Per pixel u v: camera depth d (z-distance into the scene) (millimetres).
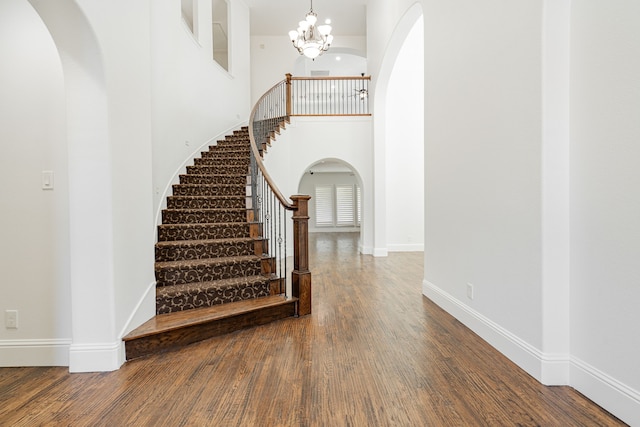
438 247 3758
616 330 1824
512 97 2434
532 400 1988
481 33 2818
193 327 2857
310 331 3100
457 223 3291
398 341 2844
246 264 3787
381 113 7184
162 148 4648
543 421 1795
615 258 1829
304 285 3533
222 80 7195
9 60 2492
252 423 1816
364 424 1793
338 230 13688
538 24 2164
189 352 2688
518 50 2363
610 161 1856
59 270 2514
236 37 7930
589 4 1983
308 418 1851
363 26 9195
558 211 2143
